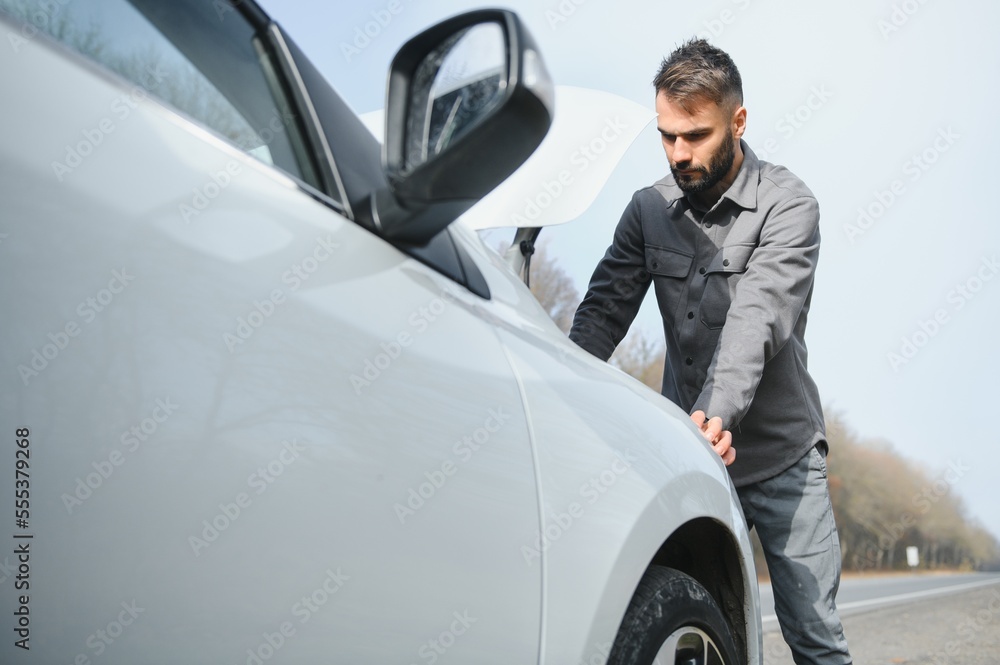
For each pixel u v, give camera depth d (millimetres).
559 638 1139
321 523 891
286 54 1116
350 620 911
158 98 907
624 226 2566
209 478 815
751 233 2271
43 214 757
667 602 1384
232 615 826
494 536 1068
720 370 1990
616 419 1367
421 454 998
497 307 1275
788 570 2281
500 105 863
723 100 2176
